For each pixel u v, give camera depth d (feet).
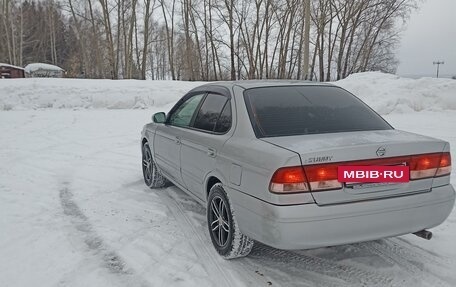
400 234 9.17
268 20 117.29
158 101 57.21
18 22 146.92
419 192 9.20
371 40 129.39
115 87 59.52
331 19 117.80
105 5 97.30
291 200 8.29
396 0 120.78
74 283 9.76
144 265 10.69
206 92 13.74
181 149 13.74
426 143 9.27
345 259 10.85
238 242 10.28
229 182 10.19
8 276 10.09
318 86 12.49
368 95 49.73
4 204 15.76
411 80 51.16
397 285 9.48
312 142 8.99
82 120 43.24
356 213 8.57
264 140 9.59
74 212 14.88
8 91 55.52
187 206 15.47
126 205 15.69
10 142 30.58
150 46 148.77
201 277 10.02
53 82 60.34
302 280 9.80
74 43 166.71
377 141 9.07
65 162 23.63
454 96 46.37
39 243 12.07
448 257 10.79
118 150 27.48
